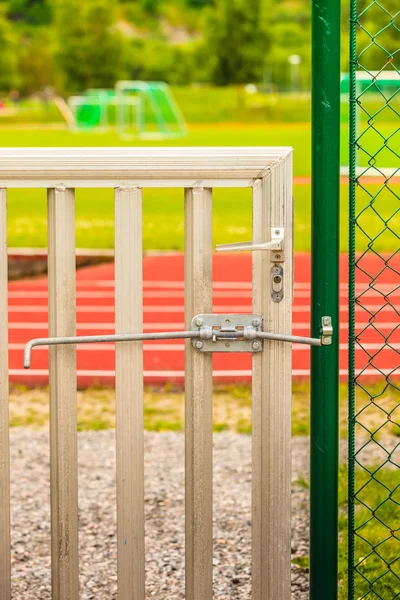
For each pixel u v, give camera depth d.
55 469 2.84
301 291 12.80
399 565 4.02
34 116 87.00
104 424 6.77
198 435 2.83
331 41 2.80
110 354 9.66
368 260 14.45
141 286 2.79
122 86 70.94
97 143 51.78
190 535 2.88
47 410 7.33
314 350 2.88
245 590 3.89
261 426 2.85
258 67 97.31
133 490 2.84
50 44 104.88
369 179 25.58
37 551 4.41
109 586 3.97
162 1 138.50
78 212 21.47
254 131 64.19
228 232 18.11
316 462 2.91
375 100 55.62
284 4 121.75
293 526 4.61
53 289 2.80
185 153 2.75
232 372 8.59
